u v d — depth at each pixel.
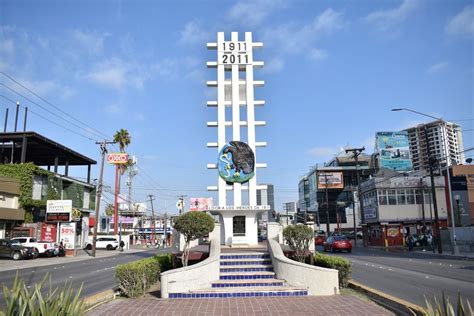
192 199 80.31
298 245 15.88
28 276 20.47
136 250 54.78
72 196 51.53
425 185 55.84
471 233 35.91
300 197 124.31
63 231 40.59
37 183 43.94
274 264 14.50
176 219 15.07
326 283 12.20
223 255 15.73
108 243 55.38
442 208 55.84
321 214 96.75
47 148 48.94
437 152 55.59
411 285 14.53
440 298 11.68
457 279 16.17
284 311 9.56
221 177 20.20
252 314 9.28
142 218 96.06
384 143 90.12
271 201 79.25
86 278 19.27
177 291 12.05
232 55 21.17
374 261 26.31
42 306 5.02
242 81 21.16
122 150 69.44
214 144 20.64
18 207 40.41
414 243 45.88
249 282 13.01
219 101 20.80
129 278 12.00
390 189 55.97
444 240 40.16
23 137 43.19
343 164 100.88
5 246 34.34
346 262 13.77
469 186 47.72
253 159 20.27
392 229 52.78
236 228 19.97
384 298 10.96
